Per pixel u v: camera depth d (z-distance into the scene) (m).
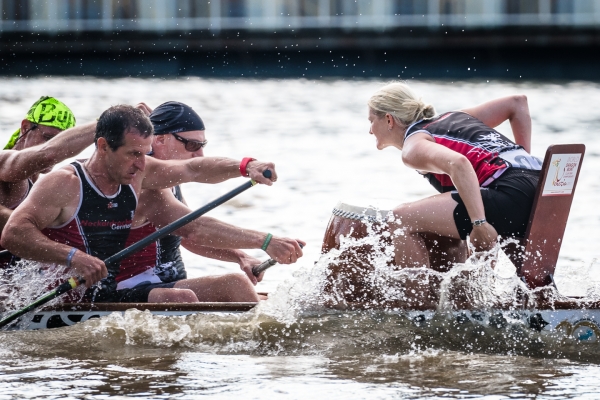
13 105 73.19
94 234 17.69
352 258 17.50
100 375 15.09
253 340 16.97
